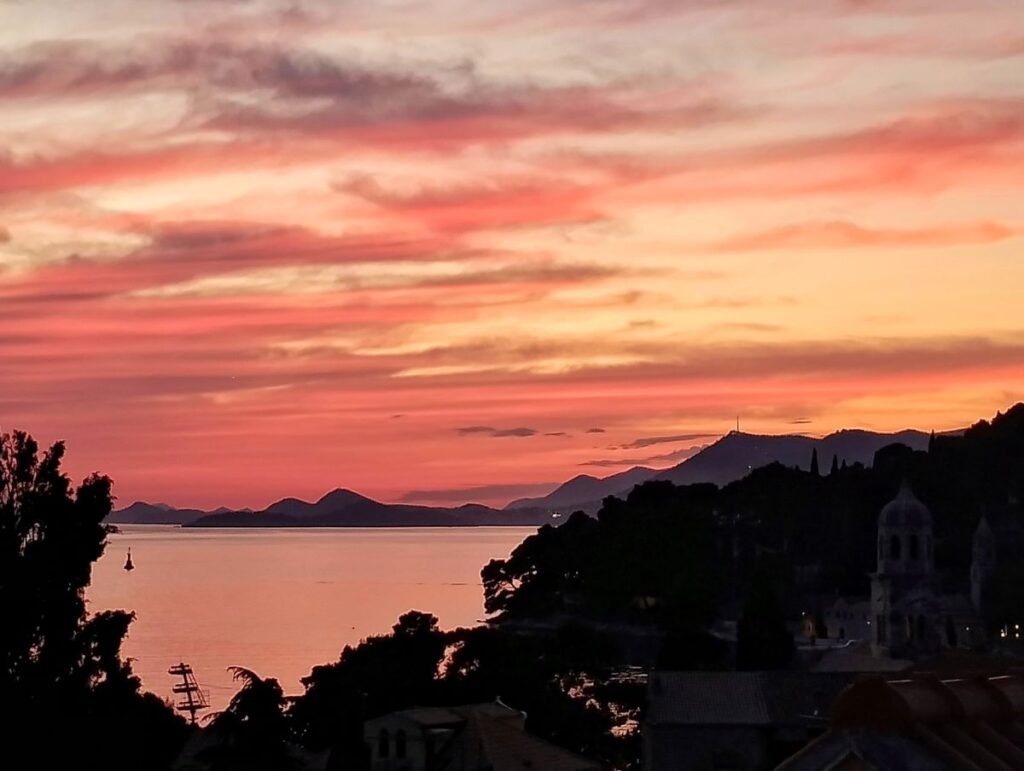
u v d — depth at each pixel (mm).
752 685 136375
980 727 38125
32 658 75750
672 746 133125
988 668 51875
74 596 77062
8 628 74000
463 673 140000
